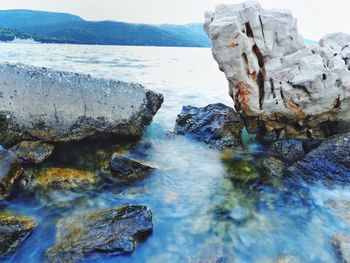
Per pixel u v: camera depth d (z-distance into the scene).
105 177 2.36
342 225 1.86
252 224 1.90
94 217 1.79
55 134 2.55
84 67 8.19
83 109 2.62
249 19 2.83
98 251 1.53
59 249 1.54
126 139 2.91
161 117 4.04
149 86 6.30
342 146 2.48
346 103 2.76
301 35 2.93
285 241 1.74
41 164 2.39
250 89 2.91
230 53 2.80
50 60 9.73
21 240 1.63
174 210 2.03
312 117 2.86
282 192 2.29
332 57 2.77
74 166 2.43
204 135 3.19
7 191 1.99
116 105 2.75
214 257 1.60
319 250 1.66
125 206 1.87
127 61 11.51
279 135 3.09
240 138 3.20
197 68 10.47
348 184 2.33
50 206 1.98
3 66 2.57
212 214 2.00
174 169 2.61
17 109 2.48
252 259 1.59
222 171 2.61
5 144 2.52
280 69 2.83
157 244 1.69
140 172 2.44
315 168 2.47
